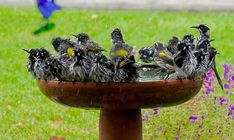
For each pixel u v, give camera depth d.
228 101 9.94
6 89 12.87
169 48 7.72
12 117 11.26
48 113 11.49
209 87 9.91
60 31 18.22
